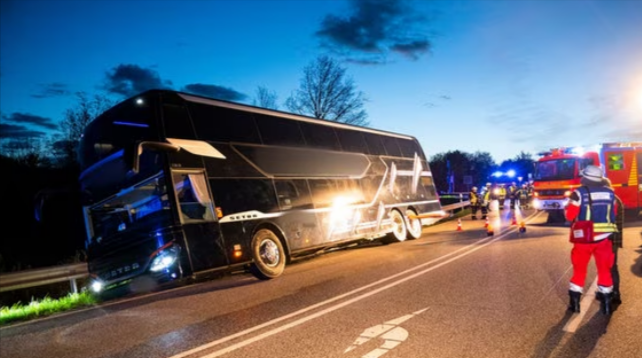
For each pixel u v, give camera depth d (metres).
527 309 5.96
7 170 21.41
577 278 5.70
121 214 9.43
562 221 18.91
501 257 10.23
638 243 11.12
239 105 10.62
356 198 13.45
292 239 10.70
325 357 4.76
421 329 5.43
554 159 18.58
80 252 15.21
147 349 5.52
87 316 8.02
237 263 9.11
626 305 5.86
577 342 4.70
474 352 4.61
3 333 7.28
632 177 17.80
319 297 7.59
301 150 11.82
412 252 12.37
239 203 9.49
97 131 9.44
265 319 6.44
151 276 8.34
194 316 7.08
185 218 8.34
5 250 17.70
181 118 8.92
